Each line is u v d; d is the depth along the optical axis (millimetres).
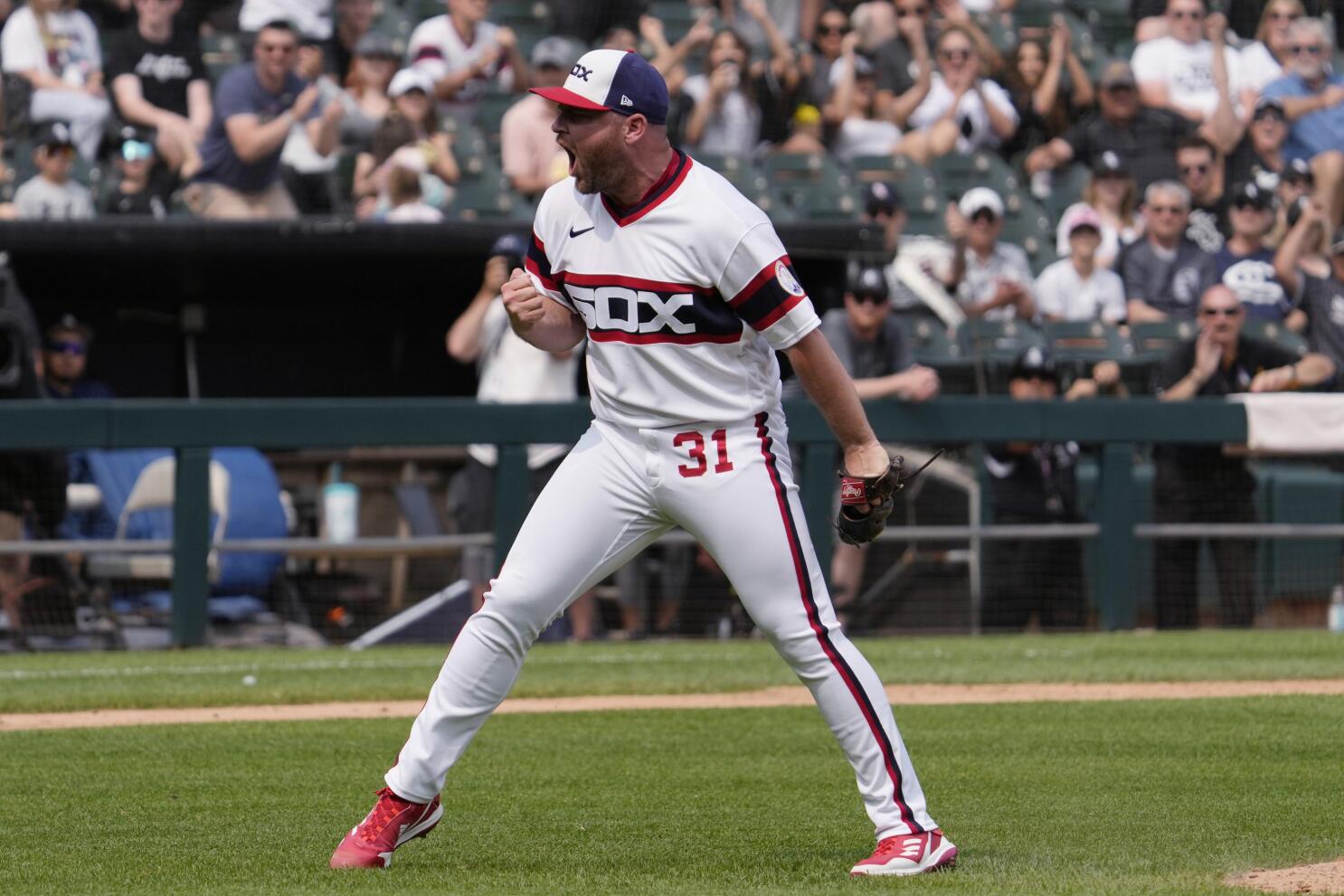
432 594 36375
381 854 14328
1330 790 18500
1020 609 37062
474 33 48281
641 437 13789
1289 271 43406
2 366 34219
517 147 44406
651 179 13398
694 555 36594
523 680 28719
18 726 24172
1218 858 14672
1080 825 16484
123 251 38594
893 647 33656
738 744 22328
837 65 50094
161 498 34844
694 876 13922
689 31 51656
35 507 33656
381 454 36531
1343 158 50125
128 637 34438
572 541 13984
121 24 46719
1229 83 51656
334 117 43312
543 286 14328
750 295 13273
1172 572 37688
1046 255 46594
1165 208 44031
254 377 44594
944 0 50219
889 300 37312
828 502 35938
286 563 35656
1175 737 22609
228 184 41125
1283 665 30250
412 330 45219
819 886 13266
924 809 14047
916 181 47375
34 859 14875
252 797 18312
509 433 35094
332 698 27156
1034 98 51281
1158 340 42562
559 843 15711
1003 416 36312
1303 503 38250
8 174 42812
